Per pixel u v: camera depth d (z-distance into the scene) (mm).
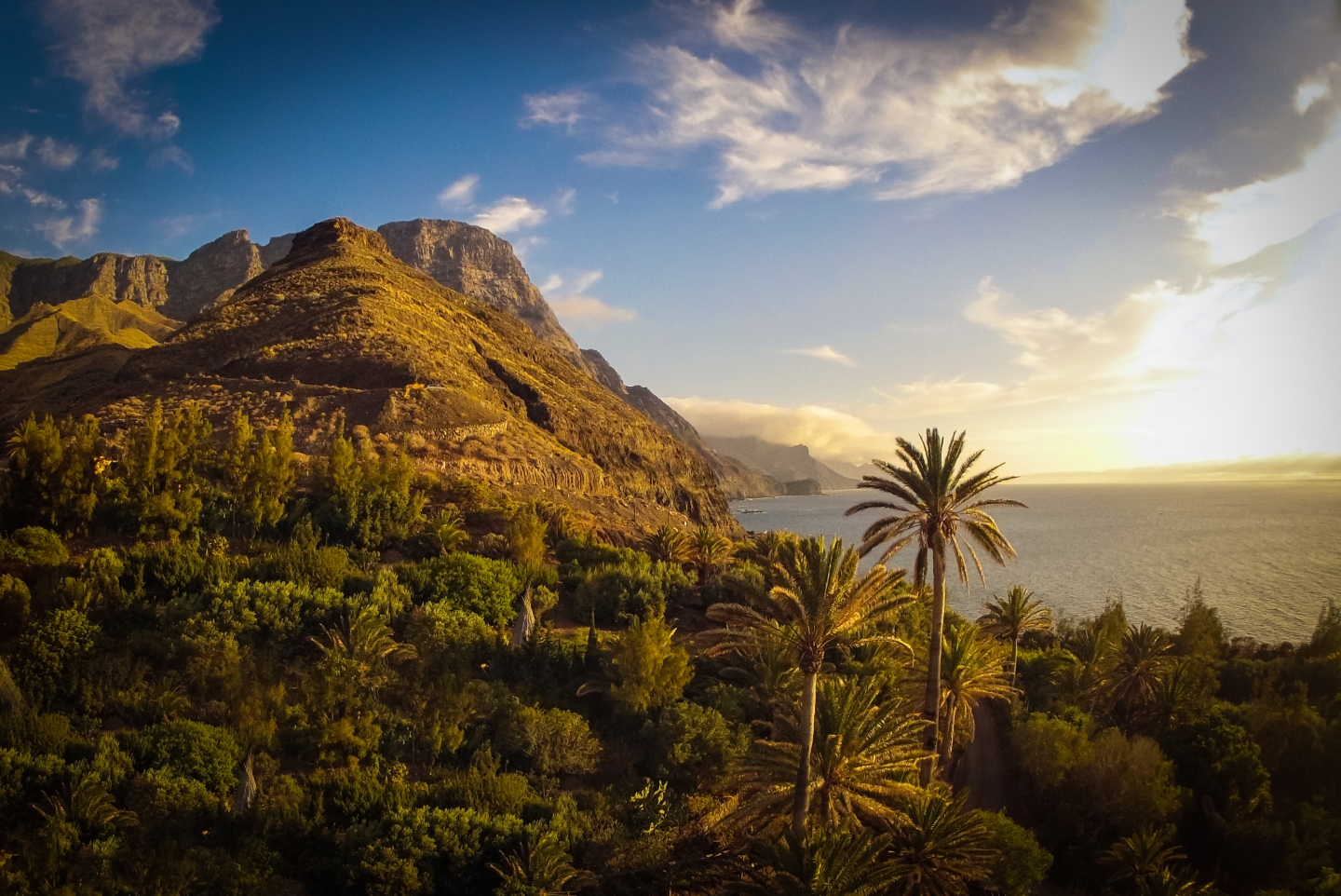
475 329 144125
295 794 32594
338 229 165500
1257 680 60344
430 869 29953
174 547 51438
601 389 169250
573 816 34719
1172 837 39125
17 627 40531
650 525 98938
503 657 48625
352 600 48125
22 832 28719
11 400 138625
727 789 39906
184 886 26938
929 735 36781
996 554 36469
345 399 92125
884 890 29453
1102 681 54594
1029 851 33688
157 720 36500
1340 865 36719
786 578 30172
